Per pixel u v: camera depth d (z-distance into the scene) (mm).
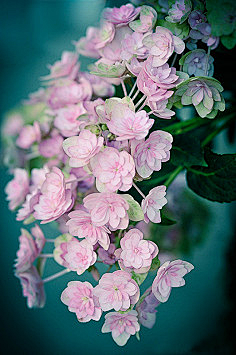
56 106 659
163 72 519
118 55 584
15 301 926
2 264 966
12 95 1058
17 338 895
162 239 772
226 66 611
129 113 494
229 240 811
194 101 530
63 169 654
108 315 506
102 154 490
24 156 768
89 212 500
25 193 716
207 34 538
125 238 502
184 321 826
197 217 812
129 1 646
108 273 498
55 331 893
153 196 507
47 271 870
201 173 612
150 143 501
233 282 800
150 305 532
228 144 747
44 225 854
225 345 784
